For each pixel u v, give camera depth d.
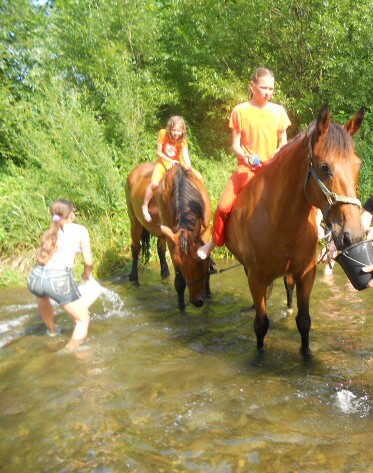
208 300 5.12
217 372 3.28
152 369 3.38
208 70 11.16
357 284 2.36
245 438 2.43
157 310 4.92
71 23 12.03
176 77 12.66
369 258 2.31
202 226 4.43
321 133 2.41
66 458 2.36
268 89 3.38
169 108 13.08
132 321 4.56
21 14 11.56
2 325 4.59
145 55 12.16
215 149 11.66
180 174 4.56
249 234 3.23
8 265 7.07
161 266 6.31
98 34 11.86
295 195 2.85
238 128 3.58
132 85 11.09
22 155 10.48
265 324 3.48
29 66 12.09
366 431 2.45
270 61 10.86
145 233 6.34
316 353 3.53
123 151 9.77
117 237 7.61
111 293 5.61
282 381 3.09
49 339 4.14
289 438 2.41
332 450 2.29
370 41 8.93
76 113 9.40
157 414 2.74
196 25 11.73
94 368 3.45
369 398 2.81
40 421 2.72
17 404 2.94
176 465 2.25
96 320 4.62
